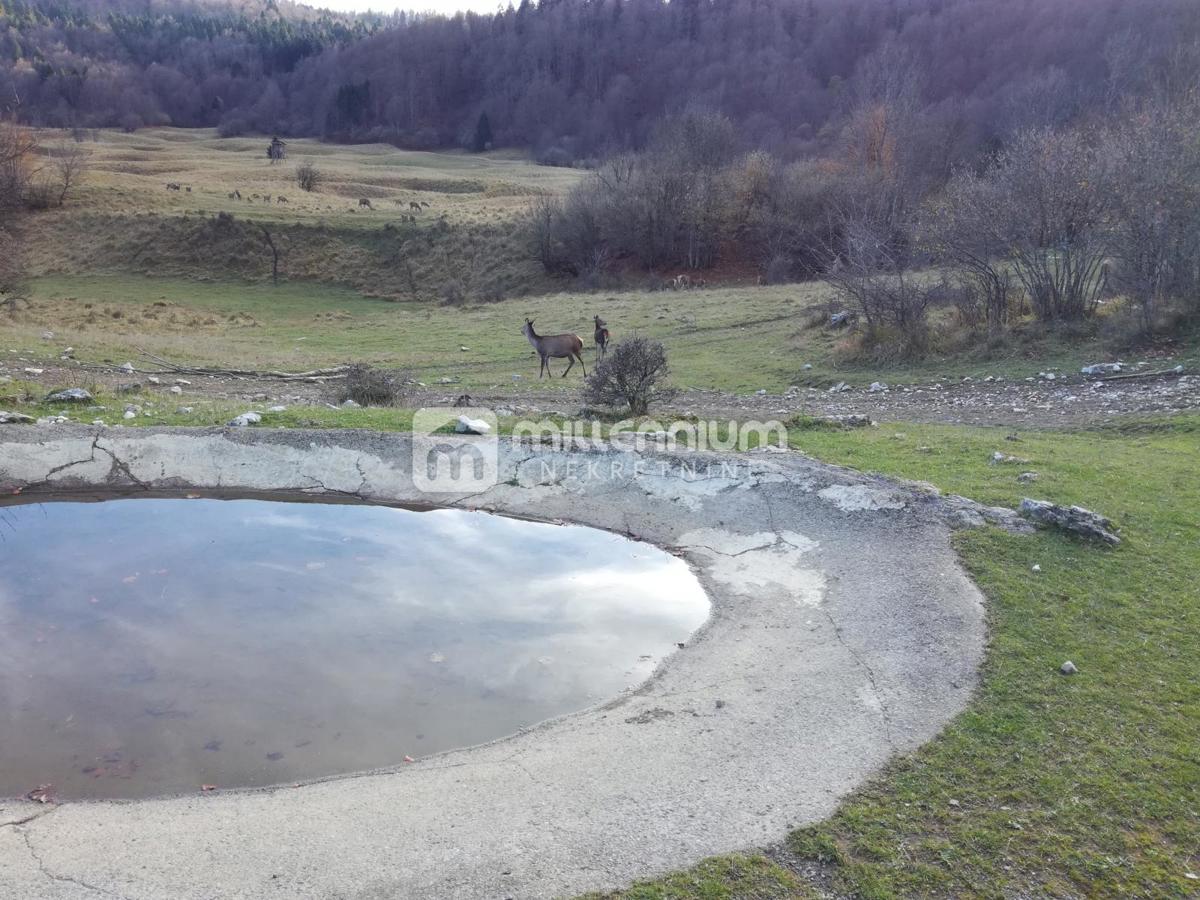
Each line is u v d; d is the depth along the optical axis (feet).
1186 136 59.26
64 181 167.73
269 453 37.27
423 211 175.32
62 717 19.84
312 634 24.11
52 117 364.99
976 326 64.54
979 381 56.24
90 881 14.24
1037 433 43.06
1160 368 52.49
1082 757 17.33
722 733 18.54
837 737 18.17
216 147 314.55
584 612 25.88
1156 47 177.99
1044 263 62.95
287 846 15.10
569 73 351.87
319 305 133.39
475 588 27.48
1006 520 27.99
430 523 33.40
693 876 14.34
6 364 58.54
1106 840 15.31
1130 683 19.81
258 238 152.35
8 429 37.45
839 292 76.89
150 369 64.08
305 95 421.18
